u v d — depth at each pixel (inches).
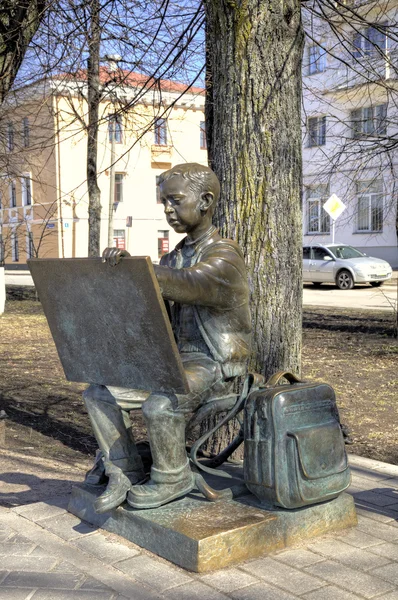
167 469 122.5
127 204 1497.3
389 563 115.4
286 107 166.6
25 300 778.2
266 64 163.9
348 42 239.0
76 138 1071.6
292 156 168.7
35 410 278.7
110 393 130.2
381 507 146.2
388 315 592.7
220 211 171.5
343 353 415.5
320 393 128.3
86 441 233.3
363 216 1048.8
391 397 295.6
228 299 122.6
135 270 107.5
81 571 113.5
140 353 116.3
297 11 167.0
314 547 122.0
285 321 170.7
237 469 144.3
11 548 123.4
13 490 170.6
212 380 124.6
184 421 123.0
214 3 166.9
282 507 122.2
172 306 134.0
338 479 126.8
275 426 121.0
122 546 122.6
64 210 1310.3
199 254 125.4
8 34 272.4
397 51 290.4
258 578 109.5
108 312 116.8
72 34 256.2
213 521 118.0
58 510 142.2
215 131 172.7
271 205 167.0
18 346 455.8
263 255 167.9
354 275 864.9
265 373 169.3
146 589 106.6
